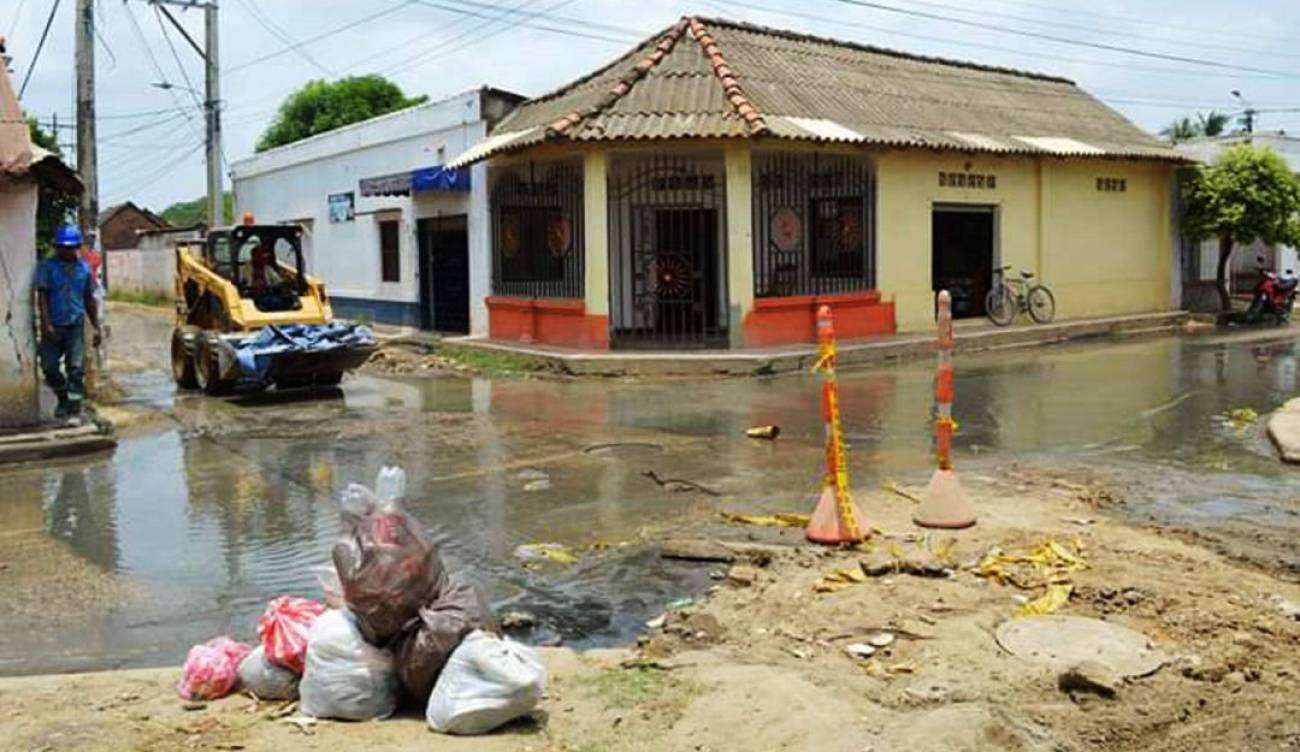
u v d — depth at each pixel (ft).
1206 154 95.86
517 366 58.75
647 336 62.13
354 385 54.03
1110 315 78.13
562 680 16.01
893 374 53.88
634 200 62.08
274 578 22.79
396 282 82.58
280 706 15.20
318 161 92.38
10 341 37.78
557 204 62.23
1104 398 45.09
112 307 134.00
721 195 61.26
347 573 14.96
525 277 66.03
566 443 36.65
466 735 14.16
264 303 51.78
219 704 15.31
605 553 23.50
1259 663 16.66
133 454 36.86
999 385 49.47
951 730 13.74
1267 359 58.80
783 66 67.41
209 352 50.31
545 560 23.13
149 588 22.18
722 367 54.29
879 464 32.01
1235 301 91.25
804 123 58.95
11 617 20.47
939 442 24.57
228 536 26.08
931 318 67.56
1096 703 15.34
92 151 62.18
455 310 74.49
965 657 16.78
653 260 61.98
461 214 72.08
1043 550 22.06
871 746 13.50
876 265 64.49
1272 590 19.88
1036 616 18.42
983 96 78.07
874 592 19.72
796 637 17.90
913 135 64.18
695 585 21.25
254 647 17.02
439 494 29.58
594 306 59.21
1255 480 29.53
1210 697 15.52
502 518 26.78
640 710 14.92
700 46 65.46
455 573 22.44
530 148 58.90
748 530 24.85
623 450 35.14
